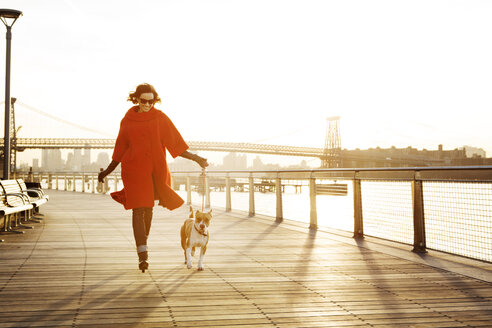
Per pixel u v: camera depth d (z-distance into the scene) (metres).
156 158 4.05
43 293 3.26
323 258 4.72
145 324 2.61
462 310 2.93
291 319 2.73
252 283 3.64
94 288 3.42
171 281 3.68
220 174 11.02
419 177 4.97
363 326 2.62
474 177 4.21
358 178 6.09
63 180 23.16
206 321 2.68
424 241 5.00
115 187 17.80
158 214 9.78
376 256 4.82
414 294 3.31
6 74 10.23
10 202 7.04
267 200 8.90
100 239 5.98
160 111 4.19
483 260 4.43
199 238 4.09
